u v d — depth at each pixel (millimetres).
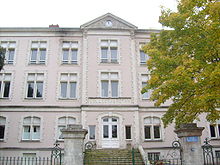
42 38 26047
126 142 22828
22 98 24094
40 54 25844
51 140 23031
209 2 11953
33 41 25969
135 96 24219
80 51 25859
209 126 24172
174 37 13531
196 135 10000
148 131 24125
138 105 23953
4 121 23547
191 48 12742
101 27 26016
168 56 13820
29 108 23750
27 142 22891
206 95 10500
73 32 26281
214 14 11133
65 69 25203
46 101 24125
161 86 12102
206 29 11711
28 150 22531
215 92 10641
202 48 11547
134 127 23234
